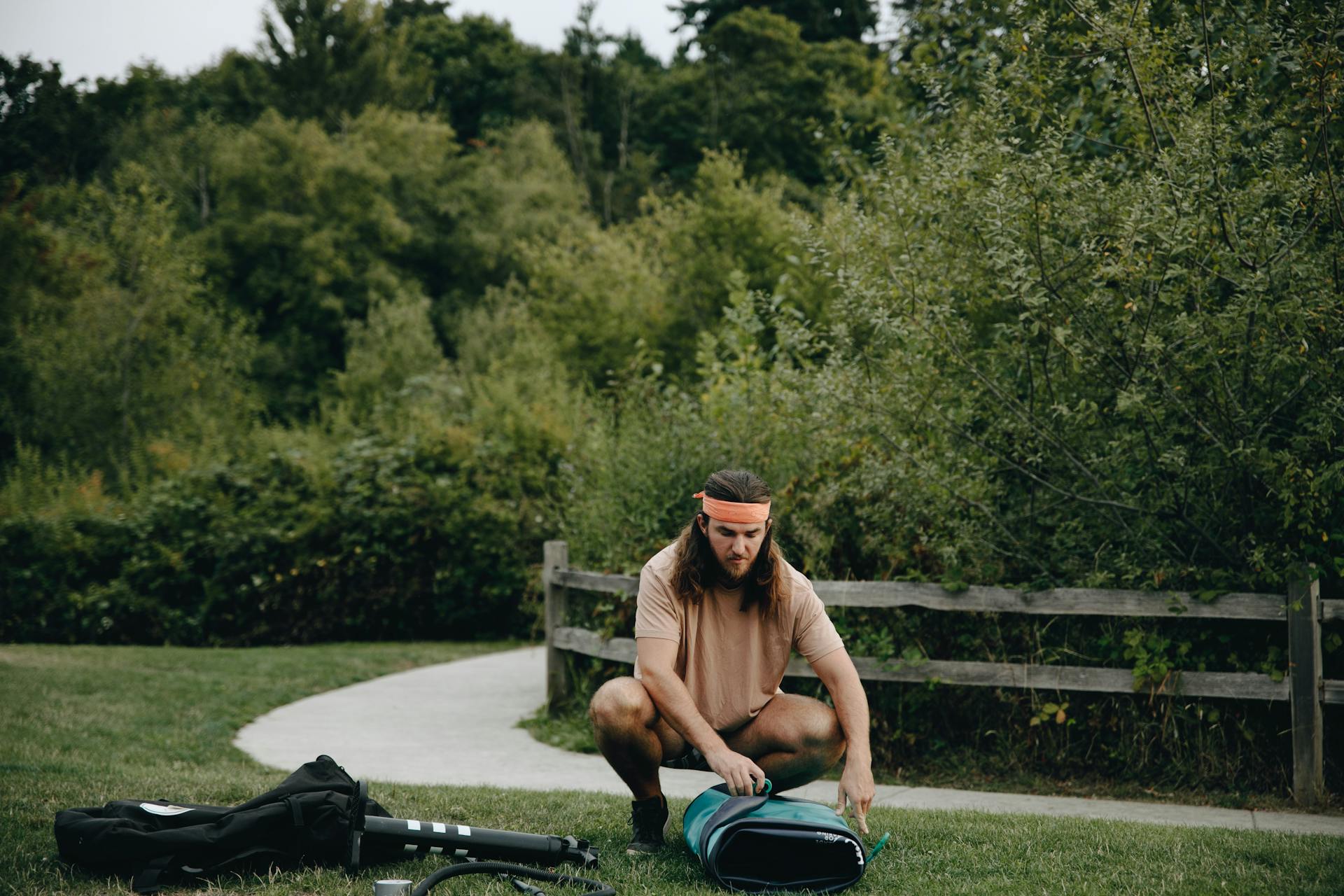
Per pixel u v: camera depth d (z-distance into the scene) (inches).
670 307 811.4
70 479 626.8
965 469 246.4
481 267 1560.0
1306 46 215.2
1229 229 219.6
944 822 182.5
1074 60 287.3
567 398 624.7
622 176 1802.4
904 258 247.3
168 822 151.2
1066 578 244.8
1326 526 223.3
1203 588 227.8
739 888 142.0
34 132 1614.2
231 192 1519.4
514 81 2021.4
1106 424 237.5
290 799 151.3
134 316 948.0
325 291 1478.8
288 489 563.2
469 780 232.2
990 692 248.2
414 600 564.7
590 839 167.3
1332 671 227.9
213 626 546.6
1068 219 227.6
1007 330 239.6
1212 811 211.6
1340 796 220.1
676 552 159.5
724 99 1748.3
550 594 312.2
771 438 303.4
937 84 298.0
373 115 1708.9
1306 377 213.0
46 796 187.5
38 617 547.5
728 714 161.0
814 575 264.1
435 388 691.4
